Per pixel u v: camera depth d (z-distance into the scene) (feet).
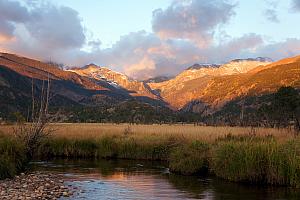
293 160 74.74
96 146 137.18
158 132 156.66
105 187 76.69
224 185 77.71
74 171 100.63
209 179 85.87
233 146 84.99
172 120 486.79
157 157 127.95
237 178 81.41
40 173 94.99
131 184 80.43
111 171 101.40
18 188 71.10
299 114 248.93
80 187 76.69
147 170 103.19
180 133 144.77
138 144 132.46
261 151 79.77
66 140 139.03
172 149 123.13
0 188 70.13
